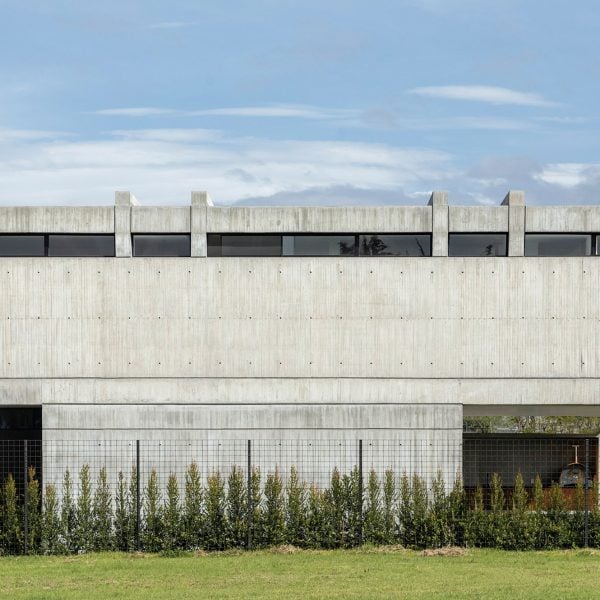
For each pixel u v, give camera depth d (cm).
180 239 2675
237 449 2603
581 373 2630
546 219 2625
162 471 2592
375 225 2630
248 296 2642
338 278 2642
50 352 2636
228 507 2250
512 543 2198
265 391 2608
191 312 2641
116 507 2288
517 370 2631
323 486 2589
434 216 2627
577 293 2636
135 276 2642
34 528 2209
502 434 3086
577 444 3000
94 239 2667
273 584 1788
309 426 2603
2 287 2642
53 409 2602
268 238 2670
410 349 2633
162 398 2606
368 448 2602
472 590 1698
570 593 1666
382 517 2269
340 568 1958
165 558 2119
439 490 2297
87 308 2641
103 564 2033
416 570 1930
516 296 2634
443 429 2606
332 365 2633
